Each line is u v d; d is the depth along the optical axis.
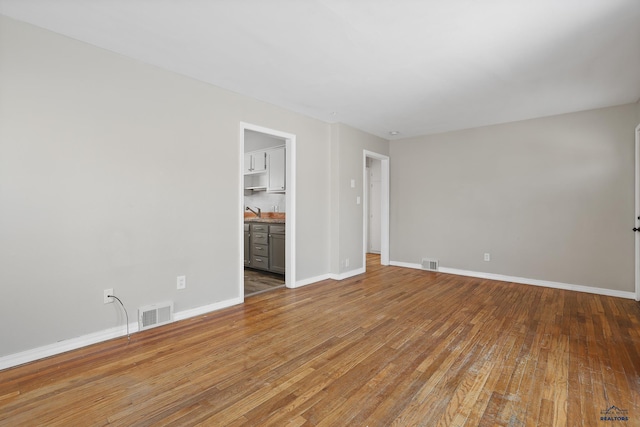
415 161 5.48
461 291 3.99
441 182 5.19
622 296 3.74
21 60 2.13
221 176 3.29
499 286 4.25
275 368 2.08
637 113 3.62
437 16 2.03
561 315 3.10
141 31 2.24
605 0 1.85
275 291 3.99
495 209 4.66
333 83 3.15
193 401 1.73
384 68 2.79
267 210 6.00
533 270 4.34
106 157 2.51
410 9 1.96
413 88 3.26
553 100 3.61
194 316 3.06
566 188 4.11
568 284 4.09
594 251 3.92
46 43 2.23
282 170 5.13
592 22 2.07
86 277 2.41
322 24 2.14
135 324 2.67
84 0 1.88
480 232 4.80
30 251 2.17
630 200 3.71
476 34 2.24
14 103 2.11
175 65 2.78
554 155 4.19
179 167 2.95
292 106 3.87
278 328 2.76
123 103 2.60
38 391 1.81
